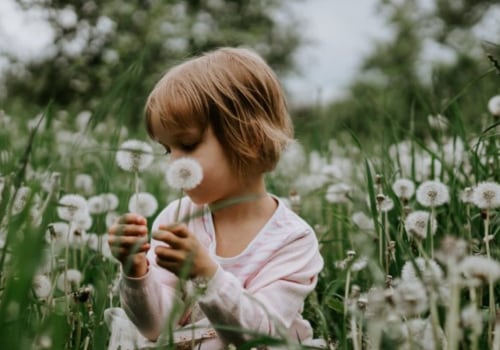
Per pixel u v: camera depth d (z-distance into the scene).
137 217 2.02
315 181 4.19
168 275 2.40
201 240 2.46
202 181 2.34
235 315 2.06
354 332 1.69
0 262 1.63
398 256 2.42
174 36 10.46
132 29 9.45
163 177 4.98
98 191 3.62
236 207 2.43
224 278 2.05
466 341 1.84
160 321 2.23
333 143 5.60
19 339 1.45
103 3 8.62
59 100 9.11
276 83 2.62
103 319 1.96
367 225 2.91
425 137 4.70
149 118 2.41
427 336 1.64
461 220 2.79
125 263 2.05
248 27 15.42
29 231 1.48
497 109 3.07
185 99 2.34
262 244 2.38
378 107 4.09
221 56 2.54
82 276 2.54
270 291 2.27
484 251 2.42
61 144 5.55
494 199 2.09
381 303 1.61
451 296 1.55
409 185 2.58
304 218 3.70
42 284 2.10
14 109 7.76
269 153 2.47
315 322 2.64
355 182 3.64
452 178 2.95
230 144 2.38
